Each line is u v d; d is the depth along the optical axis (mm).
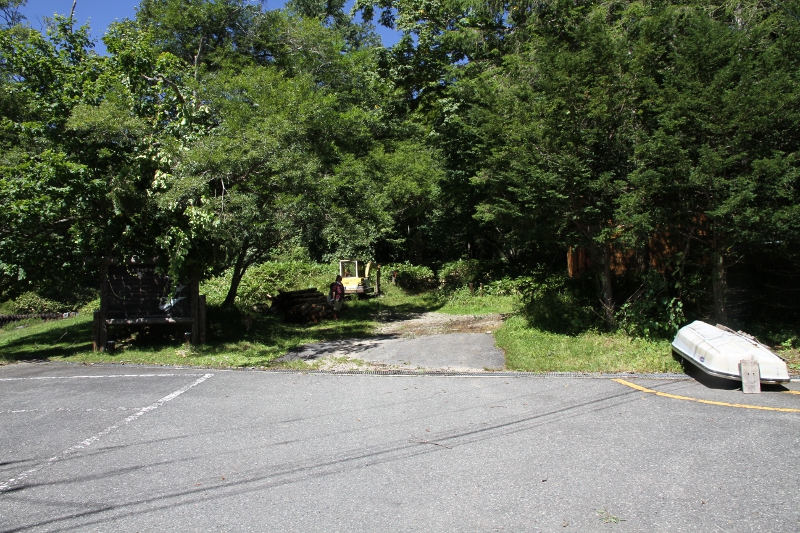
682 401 6547
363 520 3738
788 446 4973
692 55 8719
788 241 8656
